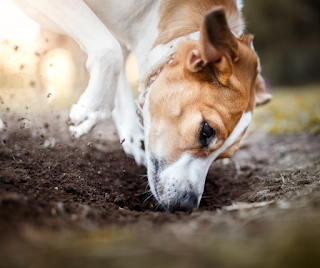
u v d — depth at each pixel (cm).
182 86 46
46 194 37
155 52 51
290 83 271
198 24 52
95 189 45
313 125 107
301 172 54
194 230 29
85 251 25
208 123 45
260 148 86
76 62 107
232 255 24
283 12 257
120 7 53
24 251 24
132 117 66
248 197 47
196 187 47
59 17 48
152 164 49
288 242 25
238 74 47
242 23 58
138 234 28
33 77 95
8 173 39
